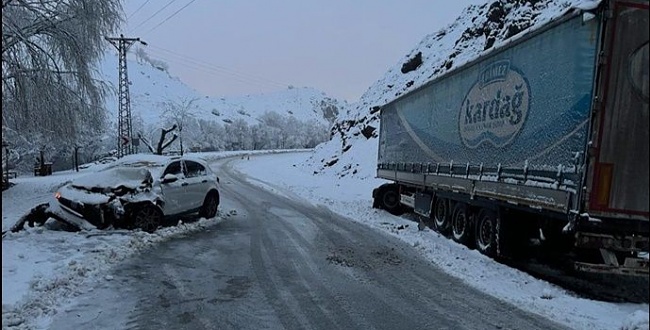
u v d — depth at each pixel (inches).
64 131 813.2
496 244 392.8
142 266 351.6
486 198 410.0
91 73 845.2
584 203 274.4
